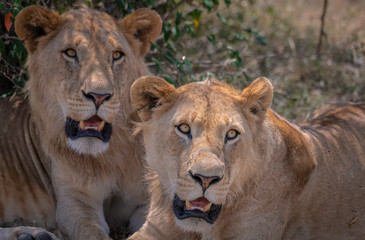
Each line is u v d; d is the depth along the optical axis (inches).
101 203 320.2
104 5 433.4
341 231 301.3
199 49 551.8
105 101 275.1
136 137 314.5
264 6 697.6
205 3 455.2
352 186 302.2
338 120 327.0
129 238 275.1
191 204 238.1
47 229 336.8
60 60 287.1
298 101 487.5
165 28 441.4
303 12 717.9
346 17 701.3
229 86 274.4
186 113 240.1
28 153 338.6
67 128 292.4
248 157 252.7
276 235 272.2
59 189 312.3
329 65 554.9
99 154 306.7
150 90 255.9
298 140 287.1
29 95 315.6
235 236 264.7
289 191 273.6
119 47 293.9
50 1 399.5
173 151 242.4
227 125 237.6
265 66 550.6
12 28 379.9
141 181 318.7
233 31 600.4
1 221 337.4
